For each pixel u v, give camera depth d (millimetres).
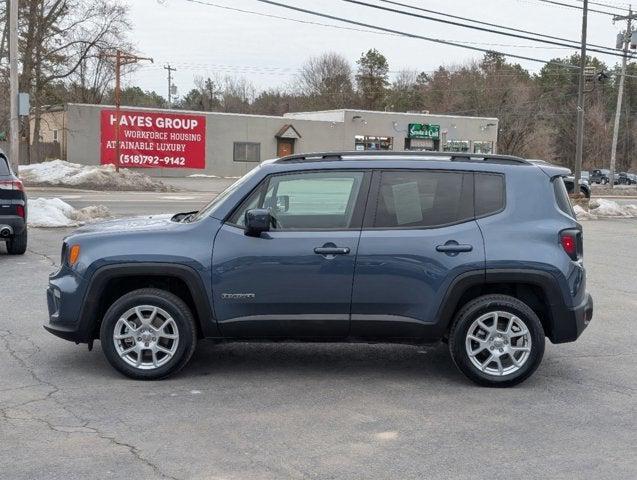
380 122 54312
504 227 5965
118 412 5266
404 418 5250
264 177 6043
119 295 6227
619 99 52094
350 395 5754
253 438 4812
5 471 4242
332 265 5871
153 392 5730
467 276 5887
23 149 42031
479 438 4883
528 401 5684
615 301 9977
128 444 4672
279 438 4820
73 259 5996
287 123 50406
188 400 5555
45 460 4402
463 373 6059
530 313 5922
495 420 5238
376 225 5980
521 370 5965
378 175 6059
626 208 27281
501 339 5984
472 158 6199
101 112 43906
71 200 25953
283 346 7211
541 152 75375
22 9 39219
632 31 43656
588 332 8117
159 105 96062
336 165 6074
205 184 40781
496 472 4336
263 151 50031
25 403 5430
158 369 5969
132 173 36094
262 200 6020
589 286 11148
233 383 6004
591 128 85500
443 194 6055
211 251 5883
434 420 5219
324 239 5898
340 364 6633
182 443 4703
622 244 16875
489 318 5973
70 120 43062
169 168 46656
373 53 93750
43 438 4754
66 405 5395
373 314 5949
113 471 4262
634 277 12023
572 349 7367
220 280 5875
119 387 5836
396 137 55094
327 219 5996
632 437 4949
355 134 53500
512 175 6113
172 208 23375
